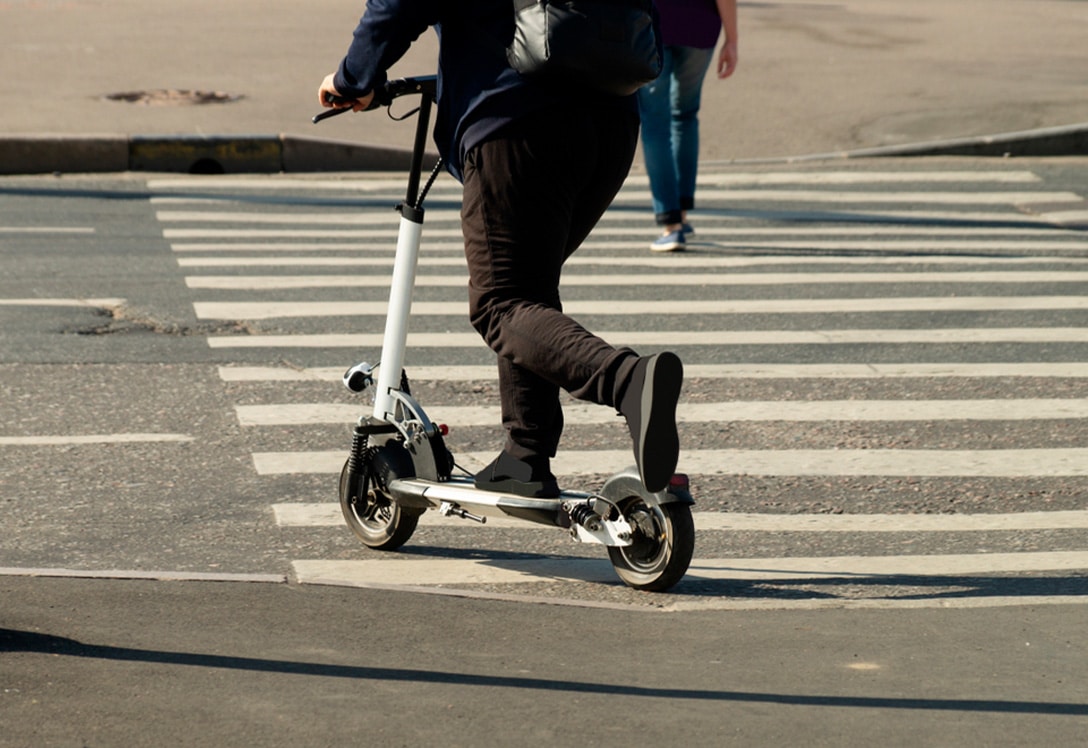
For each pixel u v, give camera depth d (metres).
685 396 10.52
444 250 15.77
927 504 8.32
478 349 11.77
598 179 6.49
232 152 20.77
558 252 6.45
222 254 15.29
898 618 6.34
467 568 7.12
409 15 6.36
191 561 7.19
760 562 7.30
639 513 6.68
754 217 17.64
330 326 12.37
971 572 7.12
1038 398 10.45
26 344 11.52
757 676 5.52
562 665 5.59
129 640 5.73
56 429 9.49
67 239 15.84
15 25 31.42
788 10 37.72
